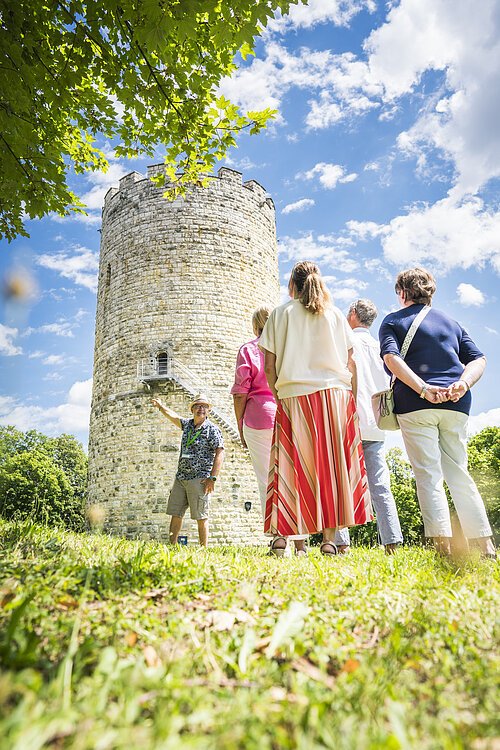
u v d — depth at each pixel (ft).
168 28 13.30
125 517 60.64
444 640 5.35
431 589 7.63
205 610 6.49
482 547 11.59
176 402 62.59
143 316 66.08
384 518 16.39
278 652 4.99
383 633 5.65
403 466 119.44
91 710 3.32
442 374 12.53
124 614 5.91
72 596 6.60
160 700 3.62
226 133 18.07
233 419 63.46
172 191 20.04
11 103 15.97
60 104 16.70
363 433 16.84
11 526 13.44
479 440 110.52
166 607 6.56
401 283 13.91
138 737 3.03
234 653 4.85
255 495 61.41
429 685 4.25
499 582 8.23
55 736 3.11
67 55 16.07
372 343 18.61
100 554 10.11
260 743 3.11
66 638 4.91
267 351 12.23
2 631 4.87
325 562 11.02
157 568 8.46
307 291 12.03
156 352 64.34
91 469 68.59
